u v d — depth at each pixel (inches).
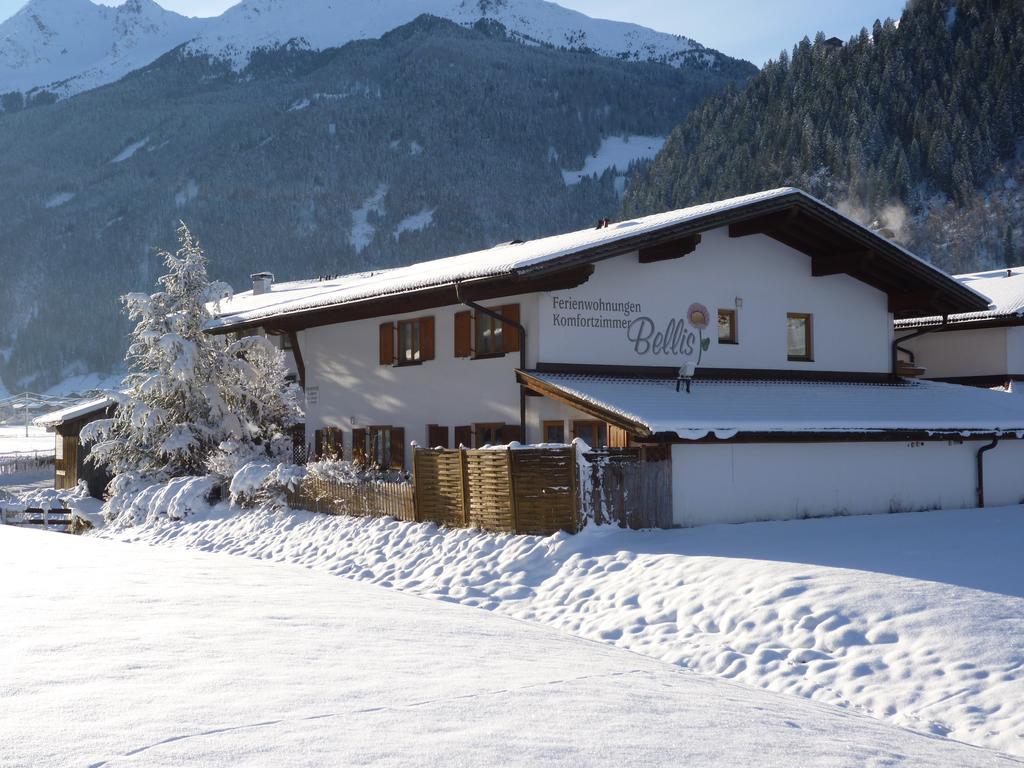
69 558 627.8
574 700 283.3
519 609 587.2
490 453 727.1
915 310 1064.2
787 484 783.7
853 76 6894.7
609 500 700.7
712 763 230.5
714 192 6742.1
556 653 382.3
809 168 6407.5
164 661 300.4
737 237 965.8
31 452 2920.8
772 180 6510.8
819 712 334.3
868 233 960.3
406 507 804.6
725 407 815.1
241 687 269.9
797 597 518.0
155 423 1090.1
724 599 535.2
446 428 962.7
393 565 713.0
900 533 704.4
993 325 1294.3
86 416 1414.9
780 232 983.0
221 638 343.3
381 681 287.7
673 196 7062.0
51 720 232.4
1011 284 1384.1
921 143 6407.5
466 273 828.6
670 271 923.4
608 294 887.1
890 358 1067.9
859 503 820.0
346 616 419.2
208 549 876.0
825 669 444.5
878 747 277.6
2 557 625.3
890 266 1009.5
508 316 884.6
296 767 204.8
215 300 1146.7
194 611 406.0
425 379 995.9
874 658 446.6
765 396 890.7
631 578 595.2
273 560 797.2
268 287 1689.2
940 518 794.8
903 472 849.5
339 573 720.3
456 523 756.6
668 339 917.8
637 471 713.0
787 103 6934.1
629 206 7436.0
